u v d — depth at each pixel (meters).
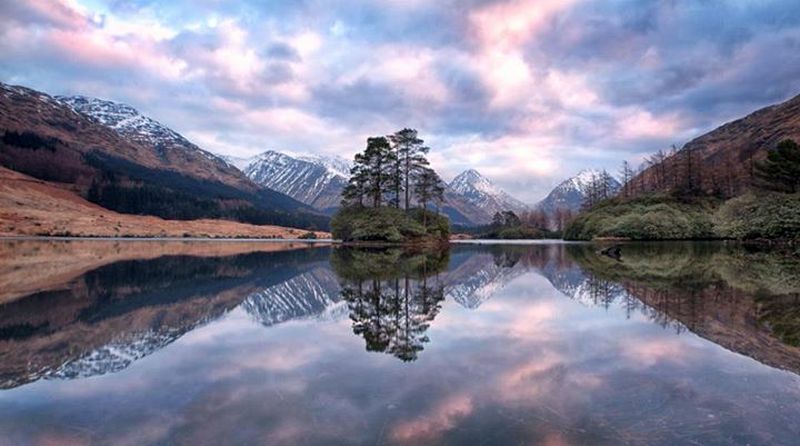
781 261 29.70
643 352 8.26
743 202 55.09
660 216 67.81
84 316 12.37
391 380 6.73
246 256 39.66
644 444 4.64
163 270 25.98
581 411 5.48
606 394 6.07
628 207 80.81
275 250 50.28
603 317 11.76
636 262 30.81
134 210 150.88
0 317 12.20
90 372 7.28
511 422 5.17
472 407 5.63
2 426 5.16
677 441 4.70
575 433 4.89
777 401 5.79
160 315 12.53
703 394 6.04
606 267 27.14
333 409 5.59
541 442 4.68
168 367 7.52
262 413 5.48
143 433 4.96
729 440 4.72
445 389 6.31
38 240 72.12
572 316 11.97
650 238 67.38
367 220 62.78
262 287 18.70
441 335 9.88
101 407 5.72
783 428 5.01
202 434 4.92
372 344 9.09
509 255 41.12
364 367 7.44
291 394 6.14
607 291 16.66
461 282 20.31
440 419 5.27
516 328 10.55
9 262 30.34
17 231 93.44
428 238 62.47
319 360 7.89
